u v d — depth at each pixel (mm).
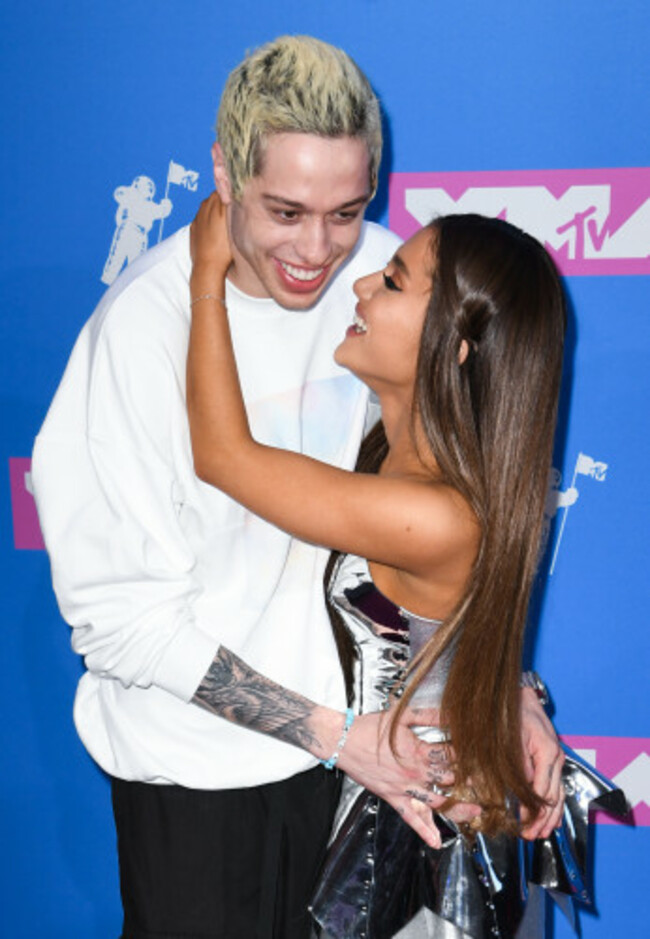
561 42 1692
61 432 1301
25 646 2025
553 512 1891
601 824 2047
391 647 1342
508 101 1727
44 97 1762
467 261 1220
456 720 1258
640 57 1690
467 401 1238
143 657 1283
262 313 1340
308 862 1516
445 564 1249
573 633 1935
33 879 2143
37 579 1988
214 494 1327
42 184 1802
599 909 2080
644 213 1763
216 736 1394
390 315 1260
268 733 1312
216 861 1454
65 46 1737
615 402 1845
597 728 1972
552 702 1966
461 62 1712
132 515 1270
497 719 1259
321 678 1396
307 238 1165
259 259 1211
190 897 1462
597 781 1466
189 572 1315
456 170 1765
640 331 1813
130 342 1272
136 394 1267
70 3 1717
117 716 1406
